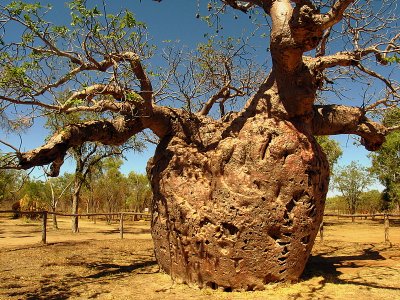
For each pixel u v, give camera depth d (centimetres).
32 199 3088
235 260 650
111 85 710
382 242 1383
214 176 684
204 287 675
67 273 855
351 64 765
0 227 2322
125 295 659
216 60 1025
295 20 611
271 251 654
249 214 648
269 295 629
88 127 751
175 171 740
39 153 687
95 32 639
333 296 629
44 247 1290
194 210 689
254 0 768
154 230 785
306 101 688
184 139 777
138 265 953
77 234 1873
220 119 833
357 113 805
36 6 614
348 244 1330
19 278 802
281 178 660
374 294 644
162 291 676
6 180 2931
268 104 704
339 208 4175
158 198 764
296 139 681
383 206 2859
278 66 693
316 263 942
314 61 725
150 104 733
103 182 3788
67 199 3925
